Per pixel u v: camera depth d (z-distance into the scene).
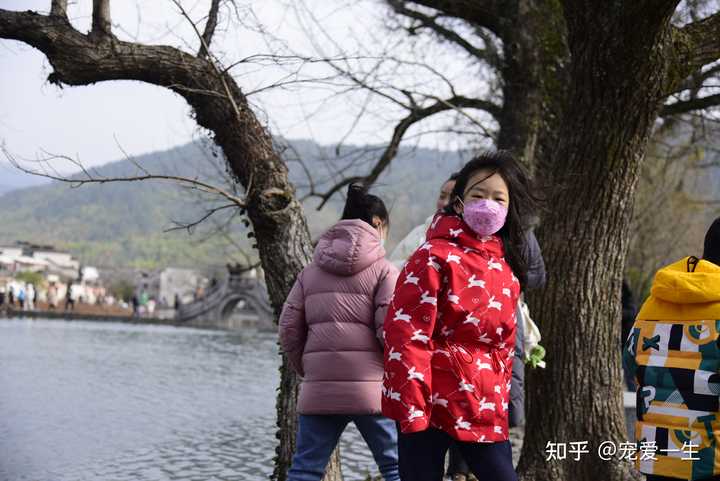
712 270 3.65
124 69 5.23
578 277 5.79
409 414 3.17
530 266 5.20
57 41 5.05
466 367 3.30
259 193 5.37
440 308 3.32
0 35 5.01
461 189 3.47
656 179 22.30
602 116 5.59
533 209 3.54
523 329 5.56
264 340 38.09
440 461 3.37
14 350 23.48
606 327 5.81
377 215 4.70
